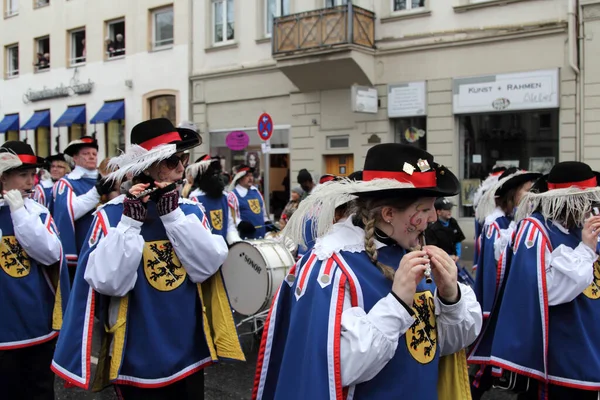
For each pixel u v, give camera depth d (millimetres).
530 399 3791
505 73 13117
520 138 13289
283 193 17125
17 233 3920
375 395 2193
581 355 3508
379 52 14734
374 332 2078
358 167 15211
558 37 12492
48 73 23875
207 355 3350
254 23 17438
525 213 3879
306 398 2072
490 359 3783
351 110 15227
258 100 17484
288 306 2424
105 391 5250
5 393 4059
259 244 6379
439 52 13945
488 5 13250
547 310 3543
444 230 5578
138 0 20344
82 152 6699
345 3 15508
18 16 25109
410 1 14453
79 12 22500
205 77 18594
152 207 3236
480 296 5027
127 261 2994
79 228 6559
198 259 3209
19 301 3990
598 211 3578
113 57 21391
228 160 18266
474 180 13828
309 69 15203
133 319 3152
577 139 12383
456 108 13742
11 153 4074
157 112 20250
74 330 3143
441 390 2533
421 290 2377
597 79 12109
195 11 18844
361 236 2318
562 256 3482
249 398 5152
